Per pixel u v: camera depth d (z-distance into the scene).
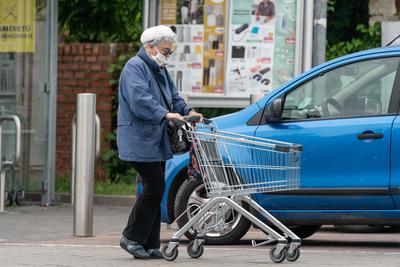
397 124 20.34
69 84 36.50
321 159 20.80
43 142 30.73
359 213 20.58
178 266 17.58
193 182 21.72
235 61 29.81
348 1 40.31
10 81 31.00
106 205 31.39
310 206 20.92
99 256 19.22
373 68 21.06
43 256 19.19
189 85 30.09
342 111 21.02
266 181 18.08
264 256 19.23
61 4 39.00
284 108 21.47
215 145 18.11
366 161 20.48
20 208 29.77
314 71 21.47
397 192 20.19
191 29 30.05
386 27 29.55
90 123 23.56
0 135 28.84
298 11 29.27
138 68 18.48
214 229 20.33
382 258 18.84
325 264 17.80
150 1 30.17
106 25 39.41
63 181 35.00
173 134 18.48
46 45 30.70
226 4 29.81
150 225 18.70
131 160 18.42
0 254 19.55
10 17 30.92
